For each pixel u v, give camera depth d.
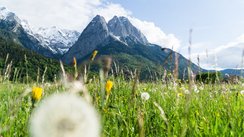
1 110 3.85
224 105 5.03
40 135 0.80
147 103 5.04
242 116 4.07
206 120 3.82
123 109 4.59
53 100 0.86
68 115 0.83
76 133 0.83
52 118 0.81
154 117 4.21
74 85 1.71
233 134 3.36
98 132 0.88
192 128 3.44
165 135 3.57
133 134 3.47
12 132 3.38
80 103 0.88
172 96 5.62
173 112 4.31
